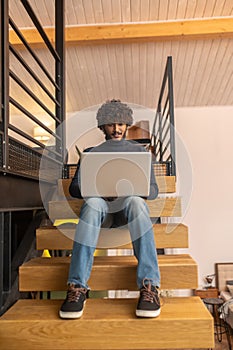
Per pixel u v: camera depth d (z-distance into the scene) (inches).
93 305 68.7
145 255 65.2
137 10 143.5
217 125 222.1
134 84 191.0
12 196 74.7
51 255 106.0
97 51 164.9
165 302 70.0
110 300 71.3
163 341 61.7
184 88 198.5
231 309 180.5
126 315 63.6
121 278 70.7
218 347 177.5
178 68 179.5
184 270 70.9
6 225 74.5
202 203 220.7
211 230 219.9
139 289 66.1
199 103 218.5
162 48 163.6
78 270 63.9
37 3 135.6
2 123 68.6
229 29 147.3
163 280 70.9
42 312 65.9
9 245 74.2
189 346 61.7
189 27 148.3
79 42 153.2
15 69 168.6
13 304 72.8
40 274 71.6
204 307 67.2
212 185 221.1
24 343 62.2
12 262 79.6
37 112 196.7
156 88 194.7
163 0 138.1
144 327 61.7
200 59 171.6
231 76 185.5
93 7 141.1
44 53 159.8
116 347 61.9
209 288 210.1
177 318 62.0
